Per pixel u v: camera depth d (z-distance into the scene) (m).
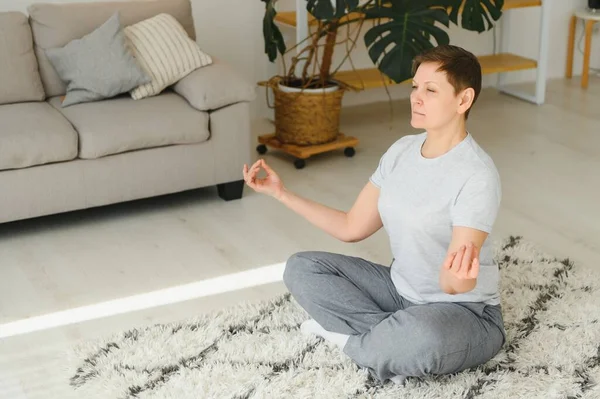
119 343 2.51
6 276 3.03
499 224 3.42
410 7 3.87
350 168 4.10
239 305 2.73
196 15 4.63
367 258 3.13
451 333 2.15
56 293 2.90
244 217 3.54
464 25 4.03
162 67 3.69
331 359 2.40
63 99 3.71
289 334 2.54
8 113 3.44
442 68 2.07
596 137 4.57
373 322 2.28
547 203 3.64
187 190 3.86
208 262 3.11
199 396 2.24
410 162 2.22
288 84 4.23
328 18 3.85
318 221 2.40
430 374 2.30
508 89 5.46
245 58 4.83
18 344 2.58
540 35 5.07
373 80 4.63
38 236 3.36
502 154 4.28
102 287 2.93
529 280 2.86
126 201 3.72
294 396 2.24
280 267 3.06
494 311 2.29
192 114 3.51
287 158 4.25
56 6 3.79
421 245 2.21
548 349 2.43
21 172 3.24
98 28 3.67
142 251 3.21
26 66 3.68
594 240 3.26
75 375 2.38
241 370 2.36
